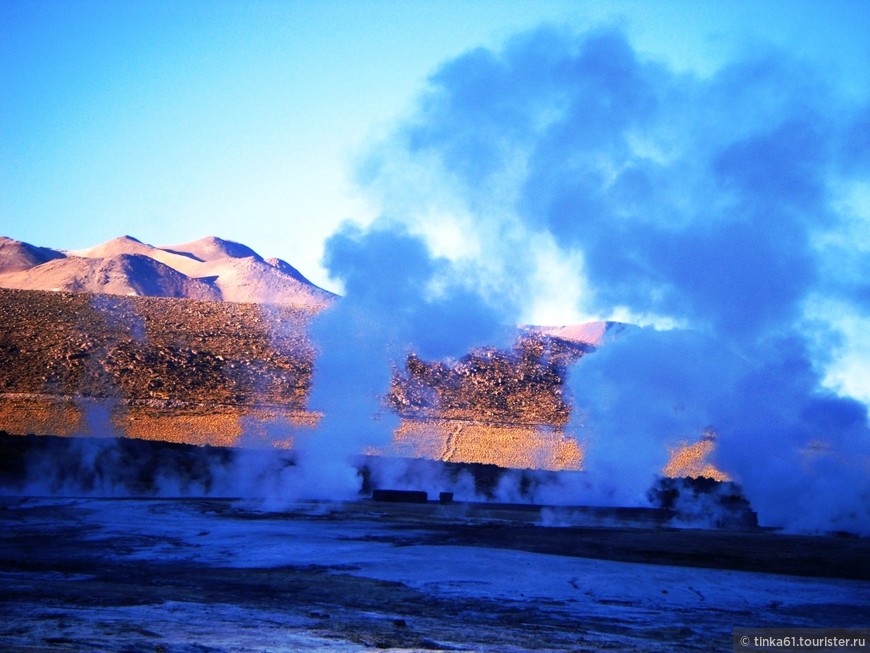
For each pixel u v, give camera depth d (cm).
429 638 1758
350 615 1948
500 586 2302
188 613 1870
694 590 2317
